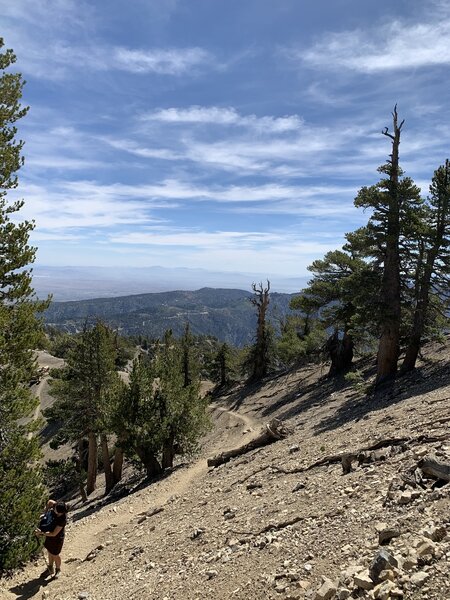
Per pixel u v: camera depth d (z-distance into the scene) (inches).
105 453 1295.5
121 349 2837.1
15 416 591.2
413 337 1038.4
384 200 970.7
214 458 839.1
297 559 251.8
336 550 241.9
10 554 468.4
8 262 637.3
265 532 325.7
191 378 2346.2
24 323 625.3
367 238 989.2
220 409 1915.6
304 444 649.0
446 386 735.1
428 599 164.6
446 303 1047.0
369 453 393.7
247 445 827.4
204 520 448.5
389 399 855.7
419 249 1008.2
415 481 277.6
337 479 381.4
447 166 1011.3
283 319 2341.3
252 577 255.1
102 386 1376.7
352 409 938.7
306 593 209.3
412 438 389.7
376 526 245.3
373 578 189.5
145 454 1024.2
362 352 1641.2
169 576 325.1
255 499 447.5
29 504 540.4
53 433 2295.8
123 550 468.8
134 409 1027.9
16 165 665.0
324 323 1353.3
